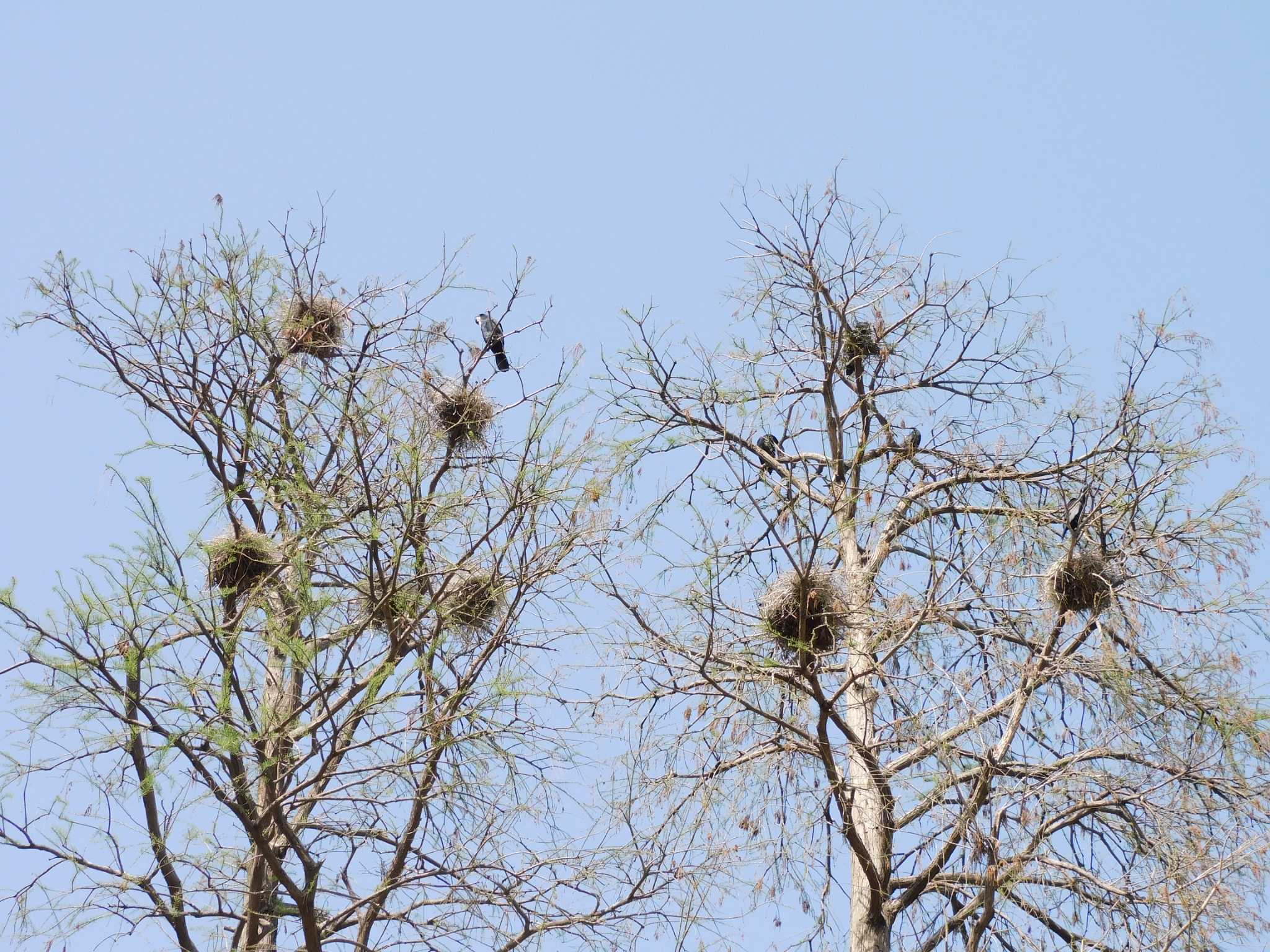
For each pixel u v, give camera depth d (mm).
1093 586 18609
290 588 16688
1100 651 18062
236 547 18141
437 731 16266
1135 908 15844
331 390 18328
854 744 16562
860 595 17734
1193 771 17281
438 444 18328
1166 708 17922
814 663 16656
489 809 16828
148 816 16719
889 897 17531
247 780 15258
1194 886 15812
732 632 17297
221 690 14969
